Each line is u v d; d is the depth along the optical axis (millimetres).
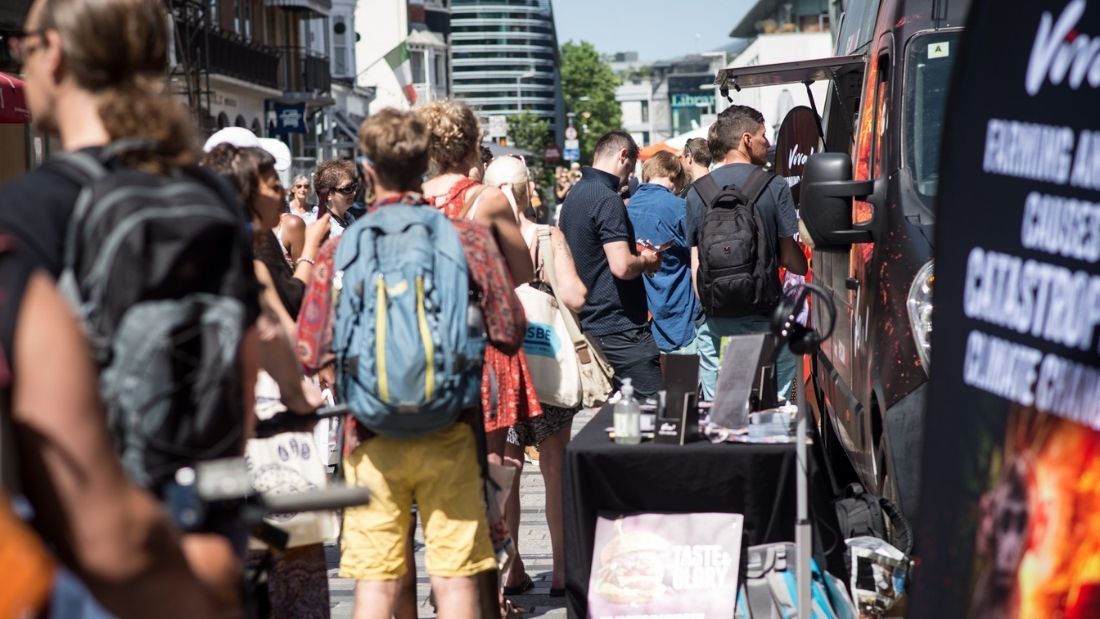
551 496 6918
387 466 4648
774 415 5203
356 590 4711
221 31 42719
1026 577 2775
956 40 6332
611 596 5078
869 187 6086
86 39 2637
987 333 2893
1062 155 2648
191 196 2557
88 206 2506
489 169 6781
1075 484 2635
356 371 4434
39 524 2107
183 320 2488
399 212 4598
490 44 180250
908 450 5492
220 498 2514
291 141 53562
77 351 2105
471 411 4750
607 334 7668
